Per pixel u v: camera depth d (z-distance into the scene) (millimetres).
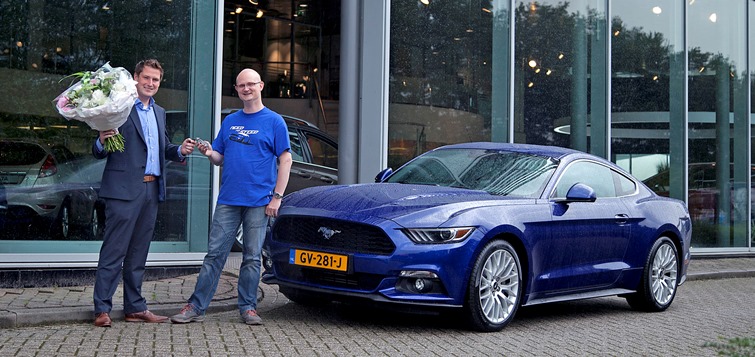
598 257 7863
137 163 6340
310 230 6688
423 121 11625
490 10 12289
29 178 8195
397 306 6414
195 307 6598
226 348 5602
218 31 9438
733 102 15148
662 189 14203
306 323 6773
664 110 14234
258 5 20875
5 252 8031
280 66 21312
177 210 9133
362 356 5590
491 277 6727
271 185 6637
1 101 8117
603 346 6477
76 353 5242
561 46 13031
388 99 11297
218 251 6609
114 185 6281
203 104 9391
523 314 8016
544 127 12797
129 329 6152
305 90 21594
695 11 14664
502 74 12391
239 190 6562
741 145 15234
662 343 6734
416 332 6621
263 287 8500
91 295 7465
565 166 7816
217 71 9445
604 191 8195
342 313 7340
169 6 9180
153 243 8977
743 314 8688
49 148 8328
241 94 6633
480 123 12164
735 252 14969
